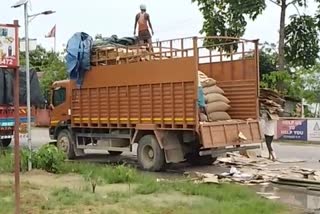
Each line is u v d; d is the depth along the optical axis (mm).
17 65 7355
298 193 12000
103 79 17891
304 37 35562
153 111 16156
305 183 12867
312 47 35688
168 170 16516
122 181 12734
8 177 13336
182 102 15312
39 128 42250
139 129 16578
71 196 10555
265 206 9758
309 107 50250
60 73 46156
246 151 17703
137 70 16641
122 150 17781
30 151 14875
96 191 11305
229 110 17109
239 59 16984
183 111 15281
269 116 18438
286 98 38156
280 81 34594
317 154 20828
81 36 18781
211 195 10891
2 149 19750
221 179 13617
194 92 14977
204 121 15422
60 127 20078
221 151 15750
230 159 17875
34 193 10914
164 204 9898
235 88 17031
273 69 42844
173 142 16078
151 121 16219
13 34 7301
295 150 22641
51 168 14539
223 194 10930
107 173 13195
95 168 14531
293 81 40156
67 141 19797
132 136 17094
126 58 17141
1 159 15406
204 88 16156
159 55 16078
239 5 34750
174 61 15531
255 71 16531
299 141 27594
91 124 18469
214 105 16125
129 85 16922
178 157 16109
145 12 19984
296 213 9641
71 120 19359
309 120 27406
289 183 13094
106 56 17859
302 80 46594
